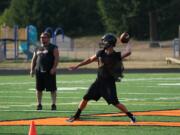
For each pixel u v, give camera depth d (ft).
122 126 77.71
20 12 491.31
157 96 125.39
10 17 493.36
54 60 97.50
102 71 77.41
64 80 174.81
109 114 90.33
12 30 294.05
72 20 504.84
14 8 494.59
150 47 398.01
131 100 116.47
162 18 481.46
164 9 467.93
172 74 202.59
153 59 288.30
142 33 472.03
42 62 97.19
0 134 71.97
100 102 112.16
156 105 105.91
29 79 178.91
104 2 463.01
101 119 84.43
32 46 295.48
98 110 96.94
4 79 179.63
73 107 103.35
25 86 153.28
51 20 492.13
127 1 447.01
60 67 232.73
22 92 135.95
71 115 90.22
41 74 97.50
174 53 295.89
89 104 108.06
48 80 97.50
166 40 473.67
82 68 223.71
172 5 481.87
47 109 99.96
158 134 71.05
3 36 290.76
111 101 78.02
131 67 233.76
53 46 97.50
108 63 77.25
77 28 508.53
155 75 197.26
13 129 76.07
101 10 470.39
